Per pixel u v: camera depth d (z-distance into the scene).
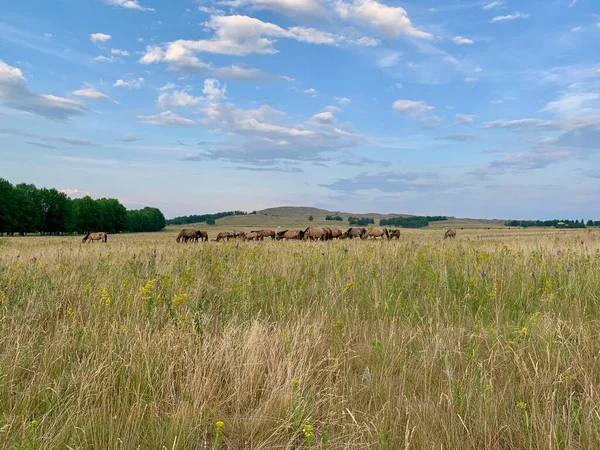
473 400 3.50
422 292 7.02
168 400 3.62
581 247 11.73
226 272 8.35
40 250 14.41
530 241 16.12
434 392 3.70
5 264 9.08
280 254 10.70
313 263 9.42
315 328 4.94
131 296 5.86
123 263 9.02
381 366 4.18
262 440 3.14
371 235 32.94
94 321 5.20
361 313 6.22
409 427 3.14
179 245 16.84
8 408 3.37
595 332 5.03
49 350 4.34
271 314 6.05
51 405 3.35
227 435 3.25
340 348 4.50
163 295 6.14
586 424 3.06
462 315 6.05
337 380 3.93
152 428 3.16
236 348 4.31
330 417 3.32
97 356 4.05
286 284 7.36
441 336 4.91
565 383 3.68
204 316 5.25
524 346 4.28
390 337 4.69
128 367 3.94
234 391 3.77
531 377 3.83
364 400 3.65
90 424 3.05
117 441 2.86
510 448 3.02
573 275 7.36
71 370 3.85
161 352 4.22
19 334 4.66
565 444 2.80
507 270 7.99
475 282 6.82
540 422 3.04
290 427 3.22
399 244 12.81
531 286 6.95
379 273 7.76
